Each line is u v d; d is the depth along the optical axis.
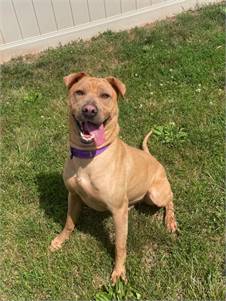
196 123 1.34
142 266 0.94
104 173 0.86
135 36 2.01
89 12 2.09
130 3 2.13
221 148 1.22
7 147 1.34
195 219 1.02
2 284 0.93
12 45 2.04
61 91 1.62
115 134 0.88
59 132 1.37
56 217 1.08
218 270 0.91
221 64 1.61
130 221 1.04
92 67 1.79
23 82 1.74
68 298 0.90
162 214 1.08
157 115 1.40
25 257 0.98
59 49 2.01
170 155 1.23
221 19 2.02
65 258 0.96
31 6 1.99
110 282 0.92
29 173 1.20
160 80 1.58
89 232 1.04
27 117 1.48
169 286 0.88
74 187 0.91
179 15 2.15
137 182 0.96
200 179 1.15
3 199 1.13
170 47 1.82
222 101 1.44
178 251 0.95
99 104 0.82
